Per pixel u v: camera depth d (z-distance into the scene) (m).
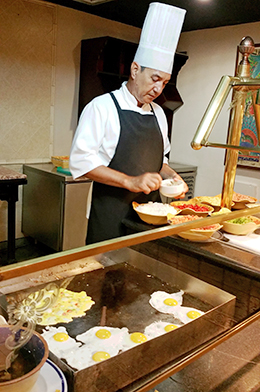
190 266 1.12
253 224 1.31
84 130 1.86
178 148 4.49
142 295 1.09
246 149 1.27
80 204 3.35
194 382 0.94
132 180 1.74
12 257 3.16
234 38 3.85
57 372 0.72
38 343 0.70
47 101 3.79
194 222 1.14
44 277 0.97
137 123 1.94
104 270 1.07
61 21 3.69
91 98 3.83
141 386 0.78
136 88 1.89
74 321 0.95
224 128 3.98
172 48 1.83
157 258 1.09
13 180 3.03
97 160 1.83
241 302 1.08
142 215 1.40
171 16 1.76
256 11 3.25
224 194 1.57
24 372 0.64
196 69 4.23
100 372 0.74
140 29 4.37
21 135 3.69
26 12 3.45
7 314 0.80
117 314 1.00
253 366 1.02
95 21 3.94
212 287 1.10
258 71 3.69
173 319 1.02
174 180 1.85
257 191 3.69
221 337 0.96
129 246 1.06
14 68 3.50
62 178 3.21
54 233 3.35
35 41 3.57
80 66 3.91
